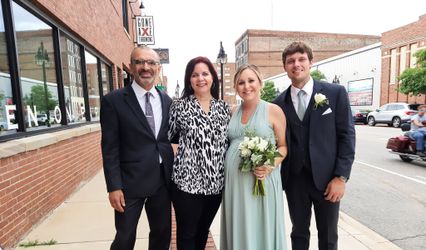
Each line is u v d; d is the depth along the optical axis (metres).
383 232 3.85
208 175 2.39
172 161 2.59
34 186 3.74
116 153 2.40
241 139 2.46
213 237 3.48
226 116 2.58
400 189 5.73
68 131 4.89
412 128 8.27
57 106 5.08
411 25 22.86
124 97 2.40
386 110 19.67
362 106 28.70
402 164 7.97
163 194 2.56
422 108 8.05
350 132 2.35
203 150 2.38
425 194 5.43
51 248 3.21
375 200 5.10
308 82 2.46
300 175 2.48
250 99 2.46
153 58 2.43
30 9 4.11
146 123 2.41
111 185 2.34
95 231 3.60
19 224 3.36
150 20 11.85
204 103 2.53
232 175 2.41
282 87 43.16
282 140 2.48
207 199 2.54
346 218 4.21
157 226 2.61
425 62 17.47
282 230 2.47
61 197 4.61
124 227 2.42
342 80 31.55
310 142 2.37
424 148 7.50
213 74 2.58
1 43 3.50
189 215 2.48
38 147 3.76
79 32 5.94
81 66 6.48
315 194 2.45
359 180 6.38
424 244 3.51
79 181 5.54
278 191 2.44
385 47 25.42
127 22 13.38
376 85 26.72
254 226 2.41
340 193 2.34
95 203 4.60
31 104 4.19
